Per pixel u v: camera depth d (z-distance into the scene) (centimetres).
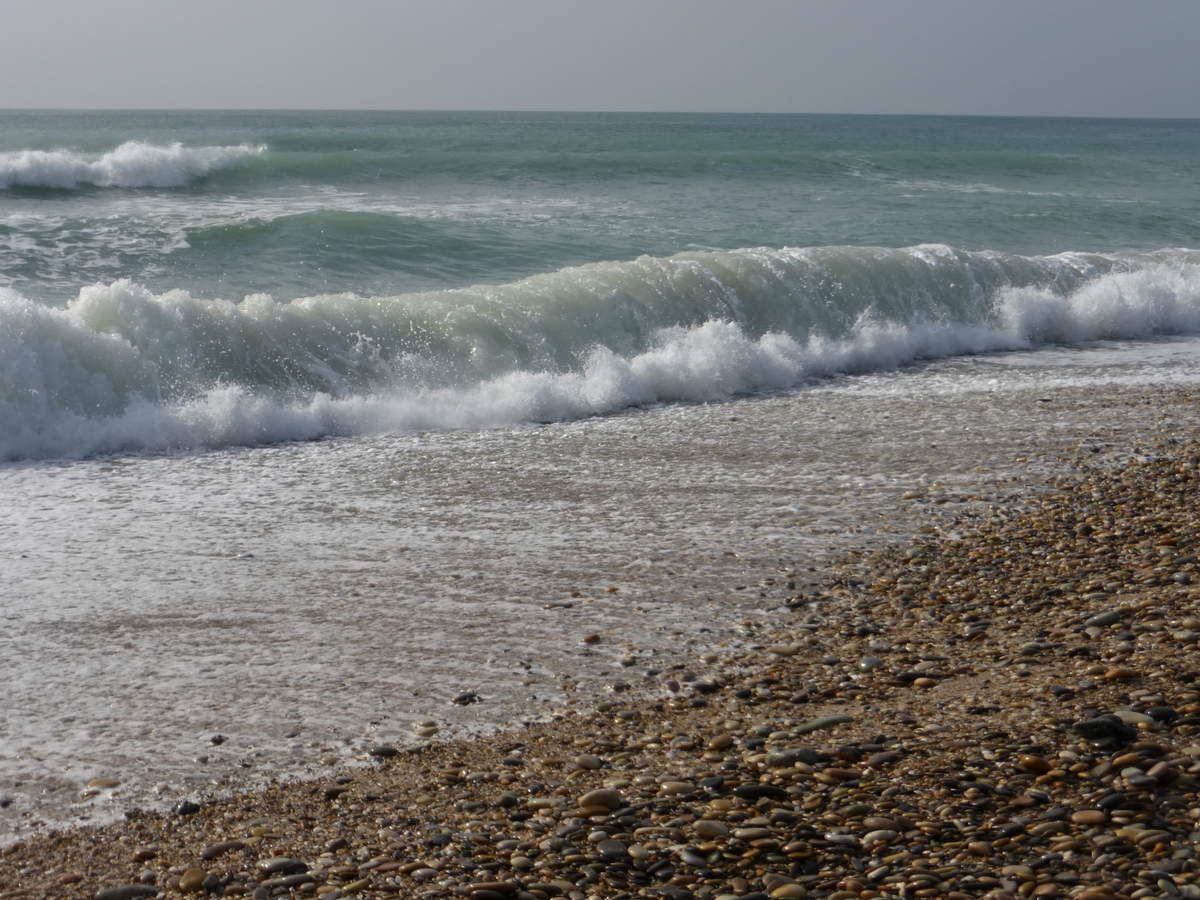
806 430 838
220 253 1477
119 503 665
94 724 411
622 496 682
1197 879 276
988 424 846
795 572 556
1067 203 2627
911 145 5900
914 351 1164
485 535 613
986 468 727
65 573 552
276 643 479
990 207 2464
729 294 1152
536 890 293
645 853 308
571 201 2266
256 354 916
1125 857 288
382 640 482
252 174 2356
